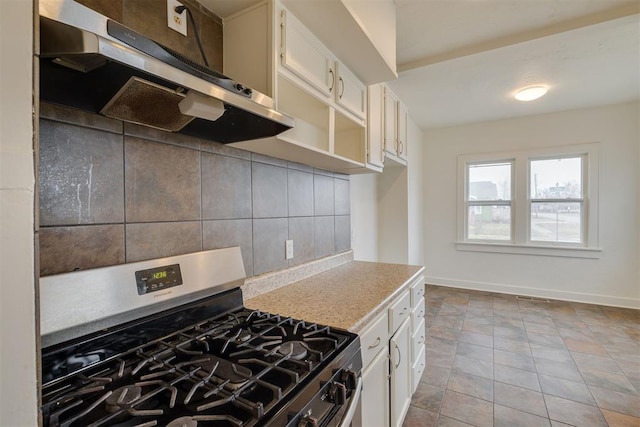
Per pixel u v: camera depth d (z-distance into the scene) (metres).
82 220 0.83
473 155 4.23
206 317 1.09
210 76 0.79
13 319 0.34
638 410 1.78
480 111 3.65
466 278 4.33
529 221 3.95
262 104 0.96
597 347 2.54
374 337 1.24
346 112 1.64
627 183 3.43
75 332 0.75
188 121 0.95
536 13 1.89
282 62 1.13
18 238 0.35
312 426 0.68
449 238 4.43
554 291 3.80
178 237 1.09
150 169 1.00
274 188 1.57
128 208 0.94
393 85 2.87
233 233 1.32
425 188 4.58
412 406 1.86
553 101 3.35
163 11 1.04
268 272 1.53
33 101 0.36
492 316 3.26
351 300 1.36
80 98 0.76
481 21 1.97
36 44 0.37
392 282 1.68
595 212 3.57
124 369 0.78
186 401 0.64
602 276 3.56
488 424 1.70
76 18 0.54
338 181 2.25
